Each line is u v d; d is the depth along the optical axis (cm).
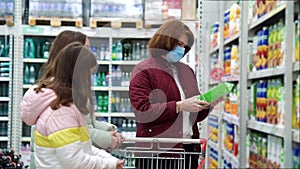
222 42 563
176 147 269
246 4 443
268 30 389
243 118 440
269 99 375
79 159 230
